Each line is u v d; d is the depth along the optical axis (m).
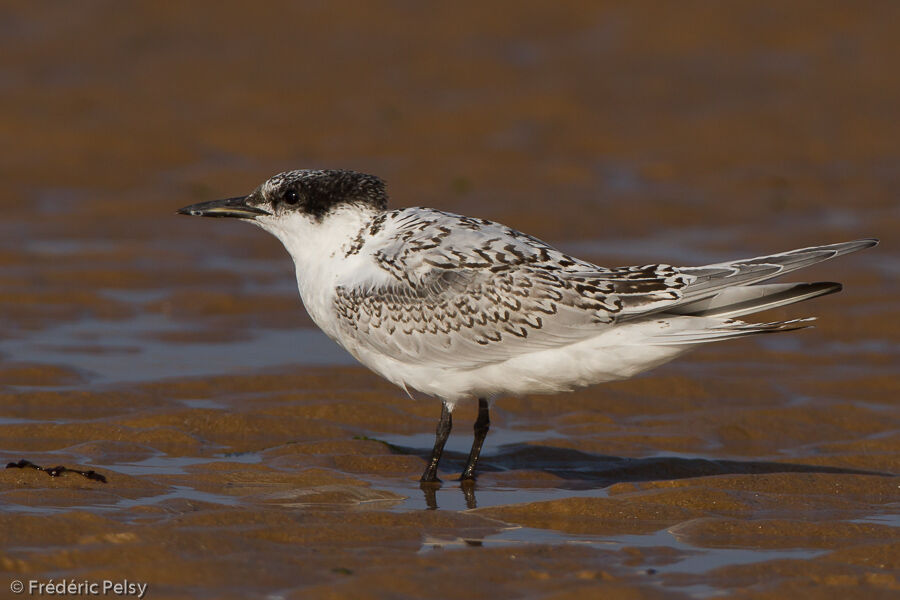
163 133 28.00
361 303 10.70
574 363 10.25
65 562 8.10
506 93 31.91
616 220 22.70
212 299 17.42
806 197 24.84
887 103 31.92
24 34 35.94
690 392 13.88
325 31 37.00
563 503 9.72
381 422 12.77
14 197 23.28
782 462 11.55
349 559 8.37
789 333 16.28
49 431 11.85
